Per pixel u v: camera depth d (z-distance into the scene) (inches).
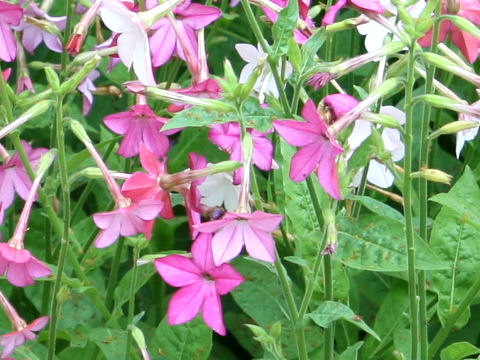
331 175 15.8
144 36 17.5
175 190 17.8
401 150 21.7
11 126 18.7
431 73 19.2
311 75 18.0
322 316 17.7
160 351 22.9
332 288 20.6
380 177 22.0
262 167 18.5
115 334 22.7
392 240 18.2
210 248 16.6
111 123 20.2
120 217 17.9
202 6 19.1
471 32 17.3
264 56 19.6
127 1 20.7
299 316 18.3
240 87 16.4
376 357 24.8
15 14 20.5
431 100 16.5
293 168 16.1
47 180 23.7
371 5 17.4
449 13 19.6
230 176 20.0
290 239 23.9
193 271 16.8
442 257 22.2
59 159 19.3
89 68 18.8
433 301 25.2
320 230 19.1
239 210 16.0
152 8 18.3
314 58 18.3
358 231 18.5
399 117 21.1
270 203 23.8
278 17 17.7
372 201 18.9
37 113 18.9
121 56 17.8
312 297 22.2
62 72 23.5
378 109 20.7
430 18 16.6
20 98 21.4
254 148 18.5
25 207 18.8
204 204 18.3
